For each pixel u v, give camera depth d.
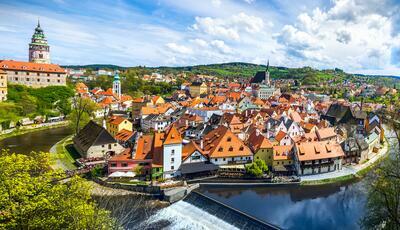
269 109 168.25
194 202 74.12
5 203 30.81
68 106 195.38
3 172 31.38
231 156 94.00
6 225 30.16
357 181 92.12
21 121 162.50
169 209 72.12
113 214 67.81
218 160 93.38
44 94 194.50
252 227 60.78
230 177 88.25
